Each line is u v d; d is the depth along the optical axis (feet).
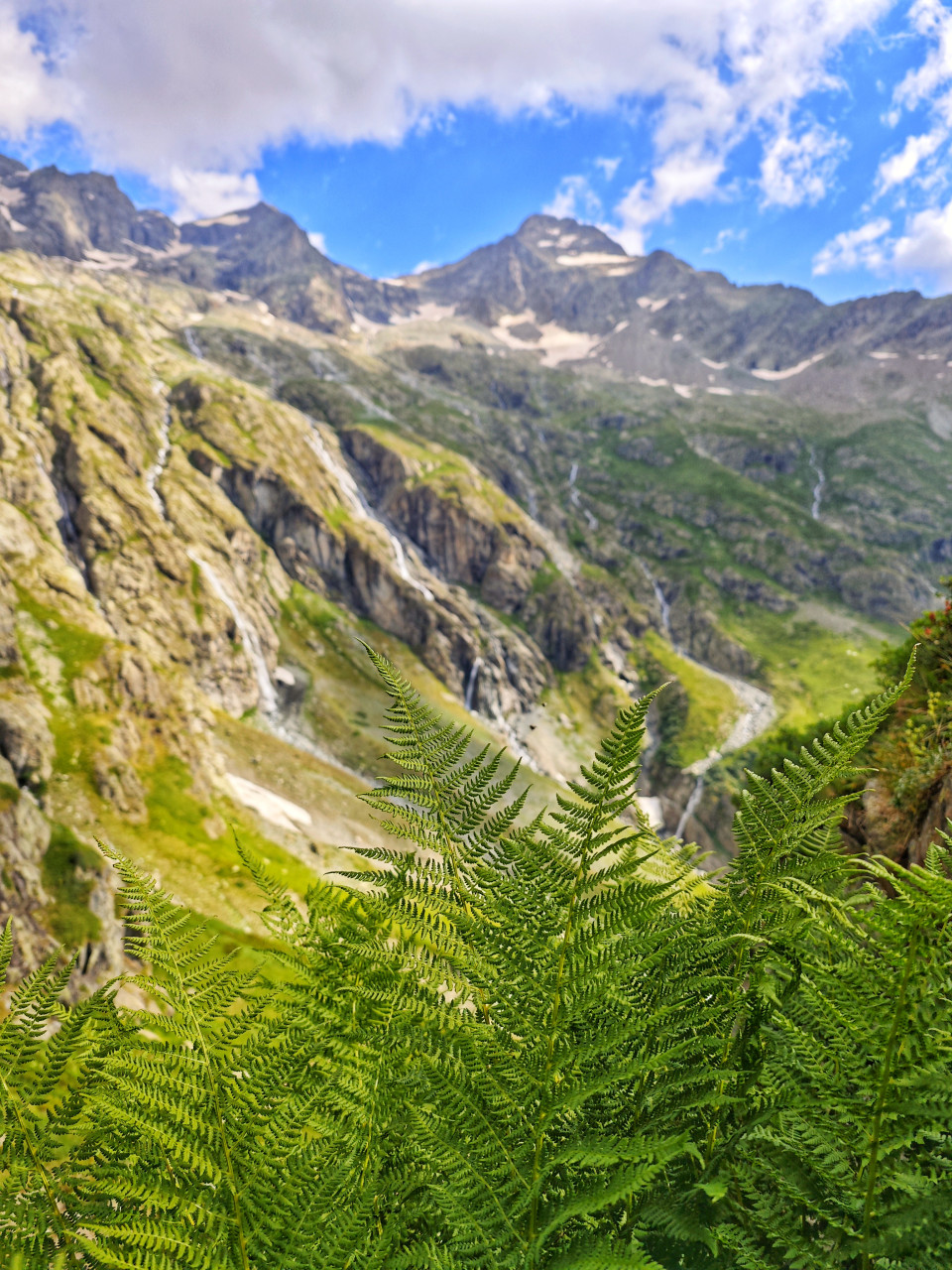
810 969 5.07
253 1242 5.08
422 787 6.80
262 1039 5.92
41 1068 5.76
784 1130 5.14
